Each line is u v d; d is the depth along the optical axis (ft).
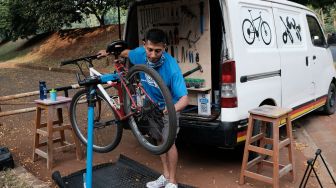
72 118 14.30
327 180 13.55
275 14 16.08
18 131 21.24
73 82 41.52
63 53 60.80
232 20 13.07
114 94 13.50
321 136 19.04
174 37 14.96
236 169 14.67
